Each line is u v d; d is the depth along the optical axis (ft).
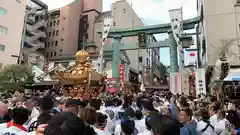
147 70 190.70
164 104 35.86
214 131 17.94
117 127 18.42
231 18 80.48
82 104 15.80
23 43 161.27
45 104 16.85
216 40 79.77
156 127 9.00
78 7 210.38
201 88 71.26
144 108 18.70
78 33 204.85
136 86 156.56
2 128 12.69
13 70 98.17
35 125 13.42
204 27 90.17
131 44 121.19
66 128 6.19
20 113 12.90
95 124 14.94
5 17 134.62
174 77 90.12
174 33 103.71
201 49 115.34
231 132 20.47
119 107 27.35
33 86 101.30
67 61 152.66
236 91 45.32
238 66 69.21
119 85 109.19
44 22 199.52
